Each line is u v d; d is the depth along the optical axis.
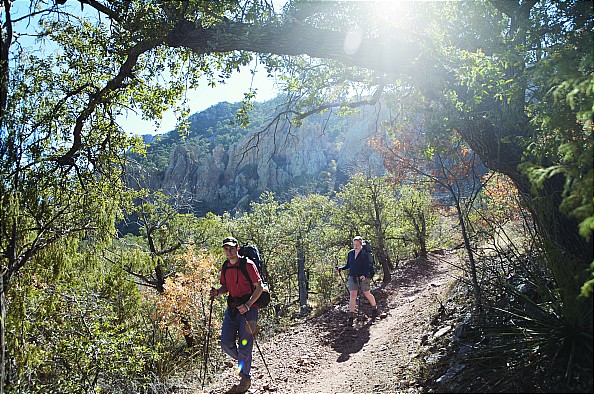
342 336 8.50
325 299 16.11
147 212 20.16
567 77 2.84
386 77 7.16
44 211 6.09
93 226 6.91
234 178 93.94
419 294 10.87
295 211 27.59
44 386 6.35
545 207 3.85
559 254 3.52
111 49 6.55
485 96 4.94
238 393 5.33
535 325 3.61
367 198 21.25
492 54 5.13
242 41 5.69
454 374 3.95
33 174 5.84
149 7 5.64
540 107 3.75
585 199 2.23
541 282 4.22
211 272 14.65
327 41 5.63
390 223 22.28
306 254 26.78
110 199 7.27
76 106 7.02
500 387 3.37
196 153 99.25
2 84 5.20
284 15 5.82
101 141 7.37
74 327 7.52
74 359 7.11
